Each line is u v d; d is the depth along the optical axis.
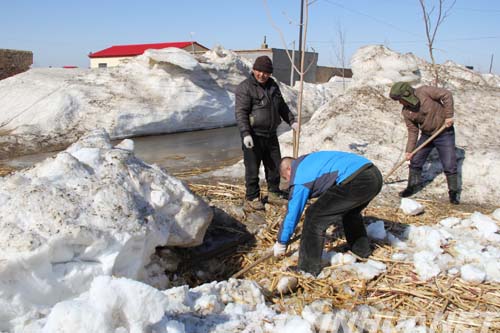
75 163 3.82
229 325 3.19
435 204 6.04
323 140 7.75
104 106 10.47
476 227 5.09
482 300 3.75
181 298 3.36
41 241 3.05
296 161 4.01
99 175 3.83
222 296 3.63
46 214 3.23
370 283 4.01
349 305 3.69
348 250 4.59
